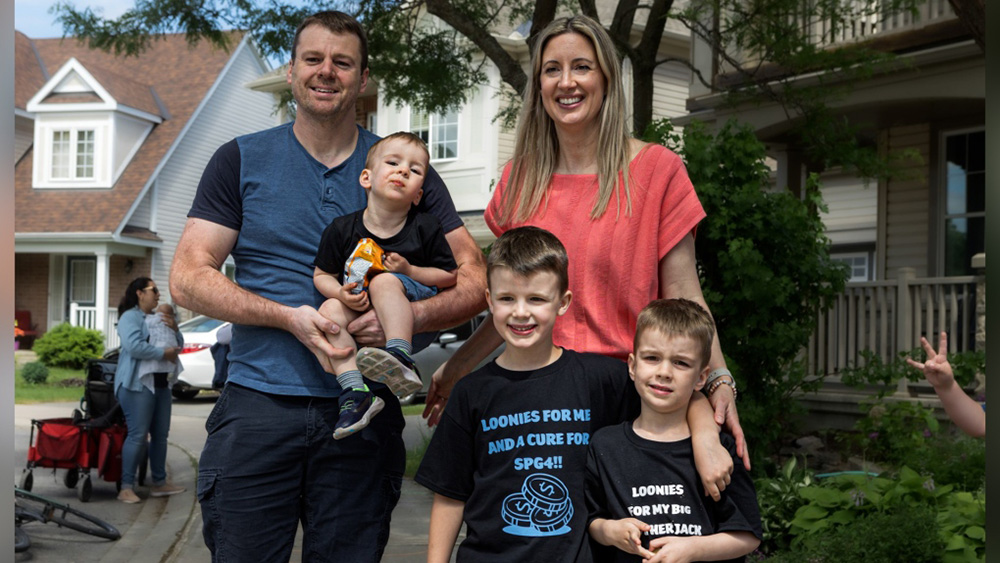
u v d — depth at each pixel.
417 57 11.50
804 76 11.20
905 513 4.67
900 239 12.38
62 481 8.87
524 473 2.61
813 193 7.25
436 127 20.03
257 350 3.07
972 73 10.20
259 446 3.00
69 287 26.17
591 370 2.69
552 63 2.88
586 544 2.57
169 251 25.81
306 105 3.08
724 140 6.99
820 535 4.94
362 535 3.10
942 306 9.30
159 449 8.10
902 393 9.21
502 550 2.60
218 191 3.11
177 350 8.05
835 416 9.60
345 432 2.86
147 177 24.72
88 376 8.34
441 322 3.11
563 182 2.97
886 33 10.91
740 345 6.77
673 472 2.51
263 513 3.01
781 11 9.55
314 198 3.13
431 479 2.72
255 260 3.12
